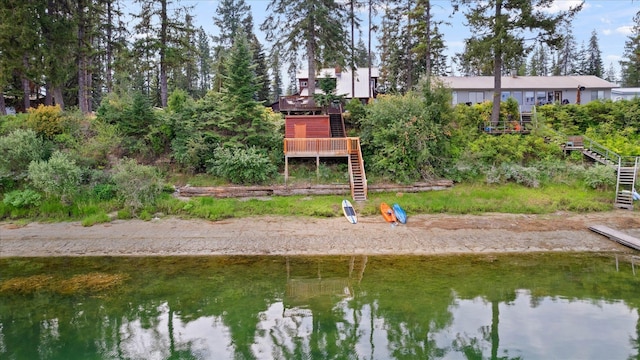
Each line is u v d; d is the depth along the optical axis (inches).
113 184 893.2
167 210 852.6
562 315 457.4
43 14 1074.7
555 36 1052.5
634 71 2608.3
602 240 723.4
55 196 850.1
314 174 997.2
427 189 951.6
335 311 476.1
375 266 623.8
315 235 751.7
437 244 713.6
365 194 909.8
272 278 578.9
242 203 879.1
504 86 1662.2
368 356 378.6
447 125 1039.0
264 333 424.5
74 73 1223.5
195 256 668.1
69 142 976.9
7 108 1443.2
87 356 378.0
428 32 1326.3
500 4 1079.0
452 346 394.9
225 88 1115.9
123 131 1011.3
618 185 900.0
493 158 1031.0
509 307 479.8
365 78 1749.5
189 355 378.9
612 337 407.5
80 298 507.8
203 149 984.3
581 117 1242.0
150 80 2287.2
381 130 1005.2
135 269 609.3
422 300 501.4
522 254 671.8
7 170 873.5
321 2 1149.7
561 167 991.0
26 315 461.4
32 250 685.3
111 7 1449.3
